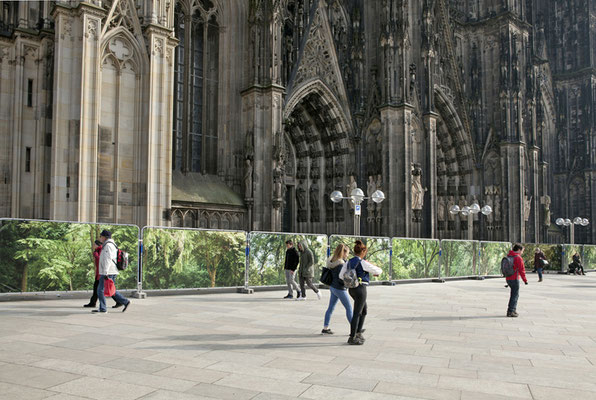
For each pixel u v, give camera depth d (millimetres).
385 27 45156
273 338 12531
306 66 42344
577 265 45562
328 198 45219
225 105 37844
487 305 20969
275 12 37375
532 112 61719
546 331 14875
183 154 35875
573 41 78688
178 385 8359
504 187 56781
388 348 11703
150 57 27281
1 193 29969
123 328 13492
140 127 27109
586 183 75812
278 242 25109
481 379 9203
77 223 19375
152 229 21016
